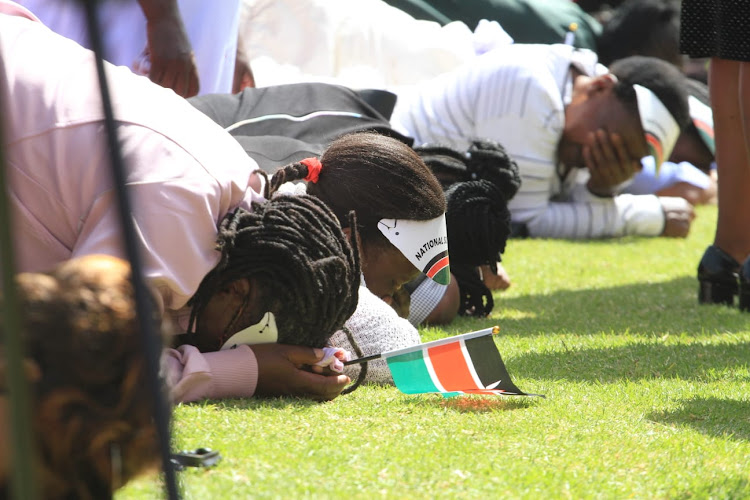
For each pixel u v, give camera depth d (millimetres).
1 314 3752
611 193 22188
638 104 20031
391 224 8984
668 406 8633
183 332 8109
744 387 9492
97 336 4367
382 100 14930
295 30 20984
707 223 25328
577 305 15094
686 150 27734
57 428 4352
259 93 13383
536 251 20172
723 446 7305
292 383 8227
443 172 13875
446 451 6777
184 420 7164
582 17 29312
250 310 7914
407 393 8758
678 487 6270
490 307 13938
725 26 13477
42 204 7562
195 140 7910
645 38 28750
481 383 8484
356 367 9086
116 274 4594
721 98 14734
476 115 19844
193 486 5691
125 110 7703
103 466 4531
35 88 7715
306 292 7773
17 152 7531
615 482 6320
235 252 7715
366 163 9031
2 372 4137
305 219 7898
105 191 7371
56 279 4523
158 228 7316
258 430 7031
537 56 20297
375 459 6473
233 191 8008
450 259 13734
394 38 21812
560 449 7023
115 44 14406
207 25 15711
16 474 3615
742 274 14391
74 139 7520
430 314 12742
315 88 13602
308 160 9086
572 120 20359
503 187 13836
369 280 9445
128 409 4484
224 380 7973
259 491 5676
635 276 18125
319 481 5941
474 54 22719
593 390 9273
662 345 11641
